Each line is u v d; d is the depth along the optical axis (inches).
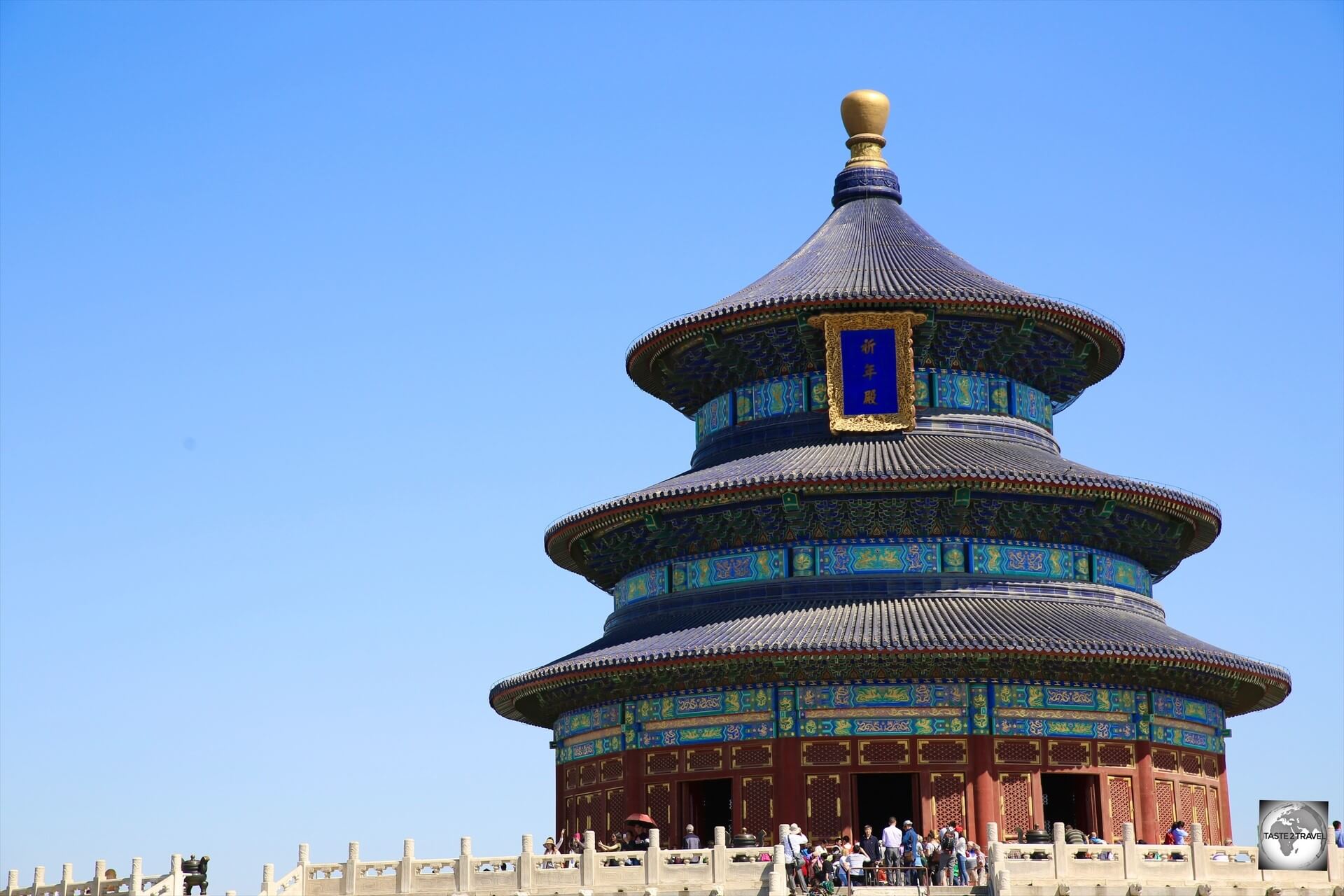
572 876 2950.3
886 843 3058.6
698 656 3422.7
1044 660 3454.7
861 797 3759.8
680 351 4074.8
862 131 4387.3
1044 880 2866.6
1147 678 3599.9
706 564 3779.5
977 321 3890.3
